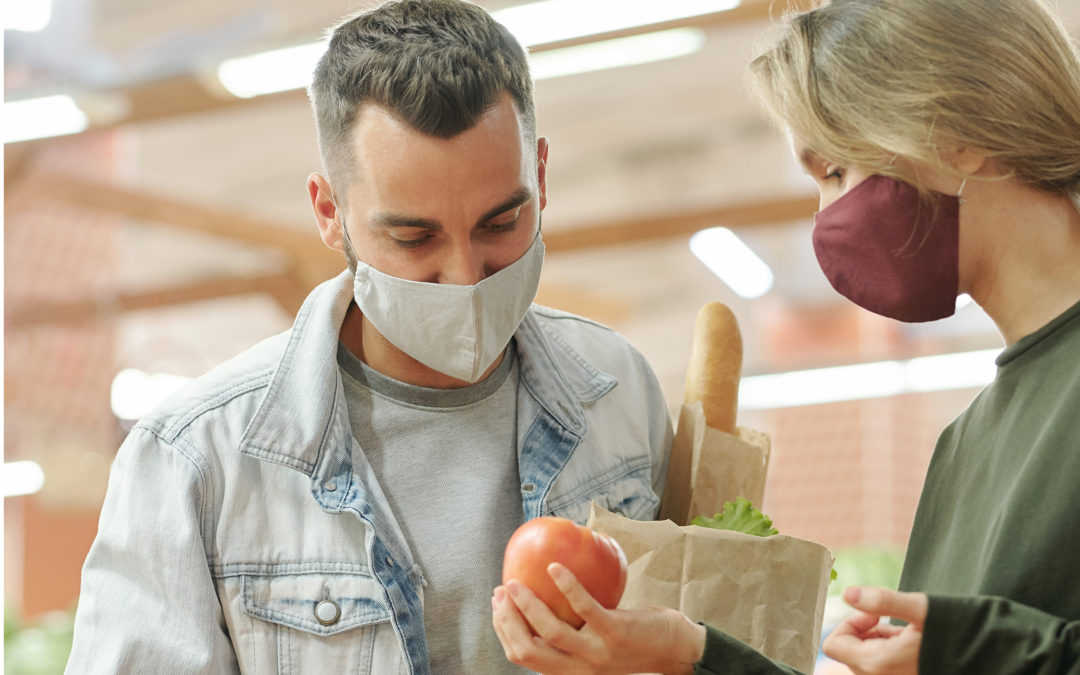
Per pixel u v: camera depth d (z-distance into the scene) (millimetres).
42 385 9367
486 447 1692
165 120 7008
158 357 9766
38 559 9641
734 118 10328
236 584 1560
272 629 1558
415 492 1646
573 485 1709
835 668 2805
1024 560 1227
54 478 8102
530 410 1733
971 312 12070
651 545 1455
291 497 1598
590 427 1771
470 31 1539
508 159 1502
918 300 1375
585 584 1257
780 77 1403
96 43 8070
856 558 5484
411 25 1532
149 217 8016
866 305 1408
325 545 1579
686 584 1449
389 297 1554
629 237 8602
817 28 1397
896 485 11680
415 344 1580
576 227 8742
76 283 9586
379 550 1556
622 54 5578
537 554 1263
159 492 1565
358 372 1692
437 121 1459
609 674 1275
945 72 1299
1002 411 1379
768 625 1452
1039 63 1308
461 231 1509
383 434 1666
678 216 8461
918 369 11133
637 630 1248
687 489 1727
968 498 1401
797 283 12984
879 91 1319
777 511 11945
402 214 1491
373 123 1490
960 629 1165
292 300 8484
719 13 5363
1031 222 1331
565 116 10281
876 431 11695
